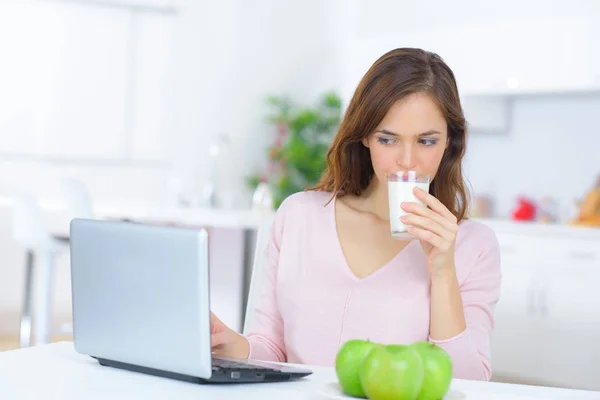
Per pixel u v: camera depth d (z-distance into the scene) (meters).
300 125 7.93
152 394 1.49
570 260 5.26
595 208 5.72
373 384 1.39
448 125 2.07
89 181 7.46
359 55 6.70
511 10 6.09
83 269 1.67
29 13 7.21
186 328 1.51
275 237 2.29
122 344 1.63
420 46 6.36
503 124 6.32
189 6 7.77
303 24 8.35
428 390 1.42
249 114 8.07
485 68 6.01
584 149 5.96
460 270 2.12
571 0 5.77
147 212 5.78
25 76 7.23
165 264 1.53
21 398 1.45
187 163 7.81
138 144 7.66
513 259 5.53
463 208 2.20
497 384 1.66
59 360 1.76
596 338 5.09
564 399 1.54
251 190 8.02
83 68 7.41
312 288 2.16
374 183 2.25
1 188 7.17
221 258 5.91
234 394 1.50
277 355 2.21
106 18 7.48
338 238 2.21
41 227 5.42
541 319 5.36
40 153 7.29
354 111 2.08
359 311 2.10
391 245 2.16
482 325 2.07
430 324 2.02
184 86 7.79
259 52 8.11
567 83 5.58
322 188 2.33
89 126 7.46
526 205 6.05
